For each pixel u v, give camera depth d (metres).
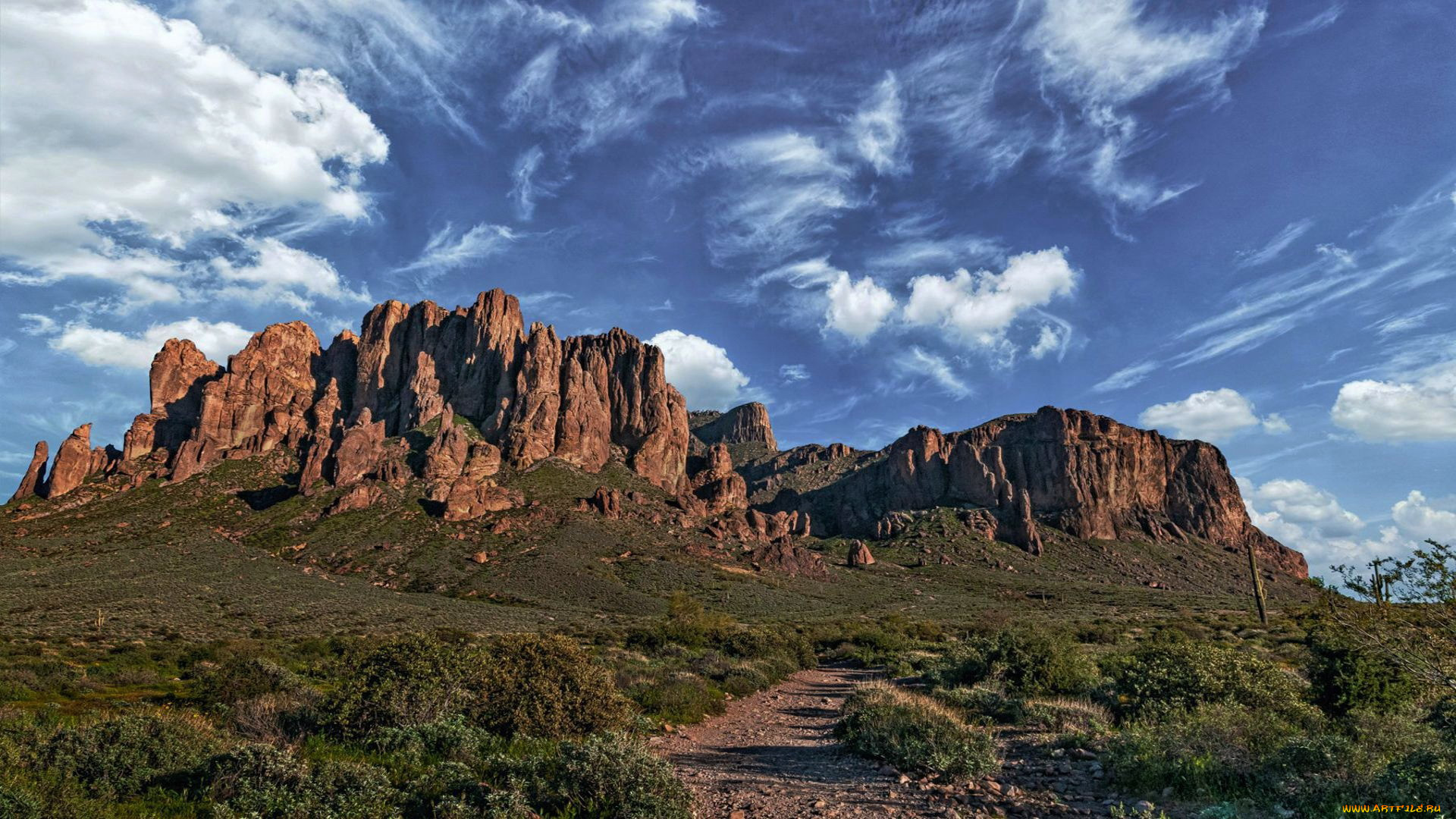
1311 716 13.06
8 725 9.77
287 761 8.93
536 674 14.23
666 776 9.79
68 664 29.31
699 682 23.78
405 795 8.84
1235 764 10.17
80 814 7.73
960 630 64.94
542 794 9.27
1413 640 8.59
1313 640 15.25
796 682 32.12
